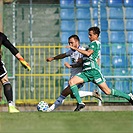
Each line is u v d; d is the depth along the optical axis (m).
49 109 30.59
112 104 42.09
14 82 40.59
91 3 51.38
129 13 51.38
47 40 48.66
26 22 48.38
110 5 51.56
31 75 41.38
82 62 30.44
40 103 30.73
